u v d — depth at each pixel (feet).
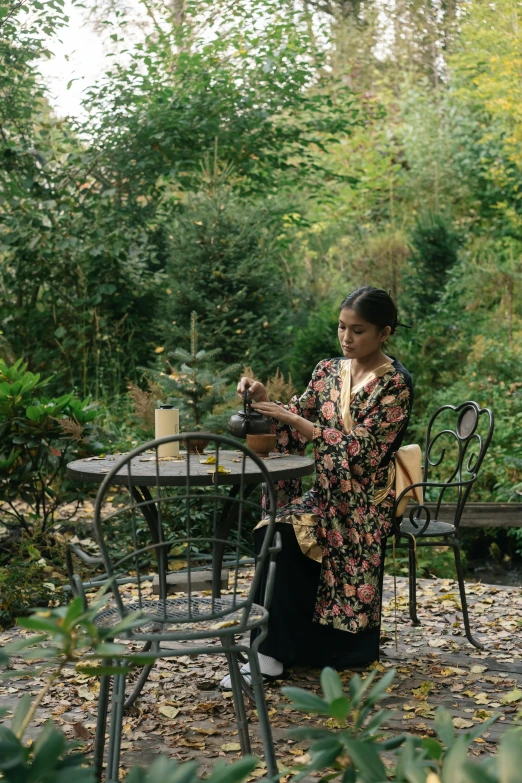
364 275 33.12
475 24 41.01
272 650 10.39
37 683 10.55
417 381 26.22
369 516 10.64
